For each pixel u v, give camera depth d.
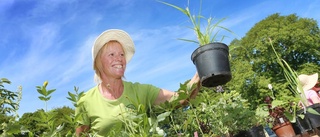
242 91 25.66
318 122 2.80
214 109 2.71
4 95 2.81
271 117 3.03
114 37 2.61
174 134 2.25
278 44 27.45
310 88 3.67
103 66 2.54
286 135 2.94
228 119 2.57
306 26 28.95
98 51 2.56
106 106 2.46
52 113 1.87
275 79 25.75
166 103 2.10
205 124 2.54
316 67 26.77
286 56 27.75
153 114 1.79
